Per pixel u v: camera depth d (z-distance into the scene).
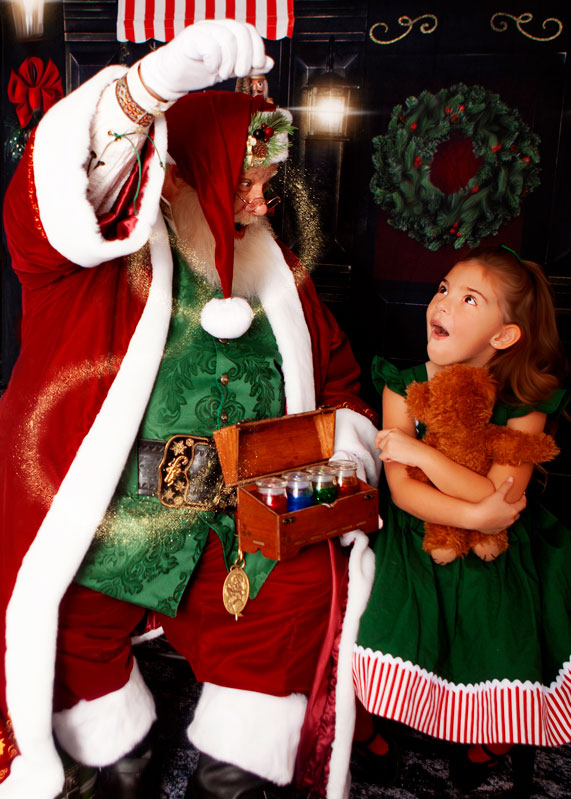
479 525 1.37
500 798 1.53
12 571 1.32
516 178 2.84
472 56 2.86
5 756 1.30
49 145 1.17
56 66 3.14
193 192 1.44
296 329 1.56
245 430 1.35
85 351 1.34
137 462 1.39
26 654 1.25
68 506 1.28
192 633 1.45
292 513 1.26
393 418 1.52
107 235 1.30
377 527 1.41
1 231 3.31
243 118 1.36
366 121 2.96
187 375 1.40
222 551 1.43
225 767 1.30
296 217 3.00
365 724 1.52
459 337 1.43
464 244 2.94
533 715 1.32
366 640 1.36
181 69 1.11
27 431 1.35
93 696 1.35
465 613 1.41
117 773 1.39
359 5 2.90
